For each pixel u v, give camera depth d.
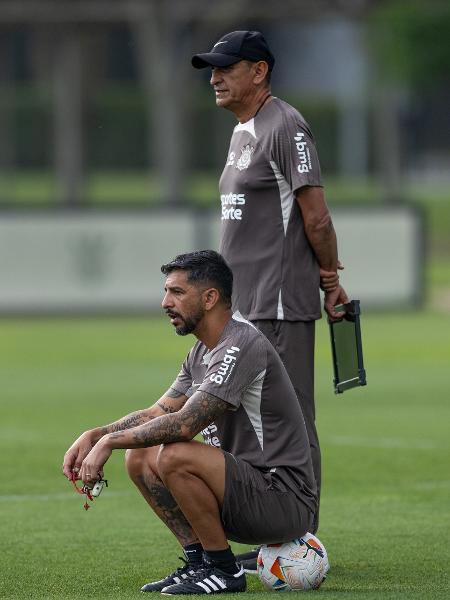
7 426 47.69
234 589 24.44
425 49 125.19
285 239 27.66
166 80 128.12
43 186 184.75
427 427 47.41
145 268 89.06
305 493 24.58
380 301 90.69
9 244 88.06
